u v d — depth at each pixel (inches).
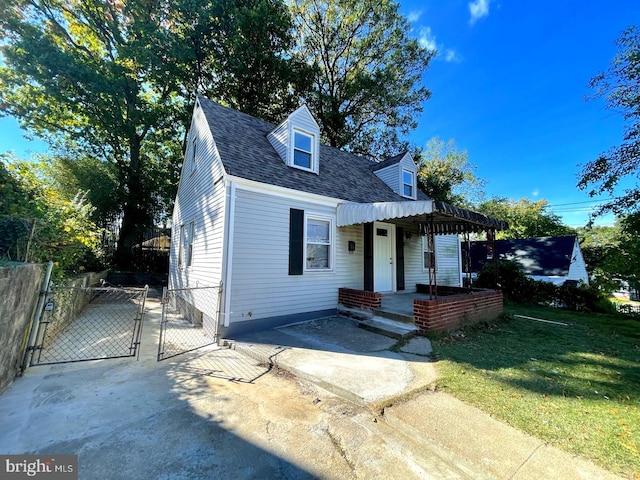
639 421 110.7
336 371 159.6
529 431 103.3
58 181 586.9
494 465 85.4
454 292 354.3
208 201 293.3
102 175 632.4
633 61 339.6
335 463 91.3
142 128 673.0
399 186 444.5
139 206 661.3
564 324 314.5
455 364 171.8
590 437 99.6
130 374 163.8
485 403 124.4
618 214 384.5
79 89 544.4
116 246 665.0
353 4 692.7
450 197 910.4
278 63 642.2
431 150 992.9
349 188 355.3
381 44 746.8
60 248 234.4
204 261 293.3
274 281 261.4
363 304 287.3
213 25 609.9
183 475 85.5
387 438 104.5
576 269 779.4
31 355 166.9
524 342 233.3
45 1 546.6
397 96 770.2
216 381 155.2
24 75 501.0
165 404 128.9
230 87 656.4
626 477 80.5
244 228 245.4
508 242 869.8
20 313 147.6
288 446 99.9
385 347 204.5
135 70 604.1
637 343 235.9
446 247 484.7
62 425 110.4
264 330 250.7
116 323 299.3
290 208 278.2
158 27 573.0
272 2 655.1
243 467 89.4
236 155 267.6
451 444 95.3
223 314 229.0
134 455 94.0
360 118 820.0
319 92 741.9
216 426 111.7
